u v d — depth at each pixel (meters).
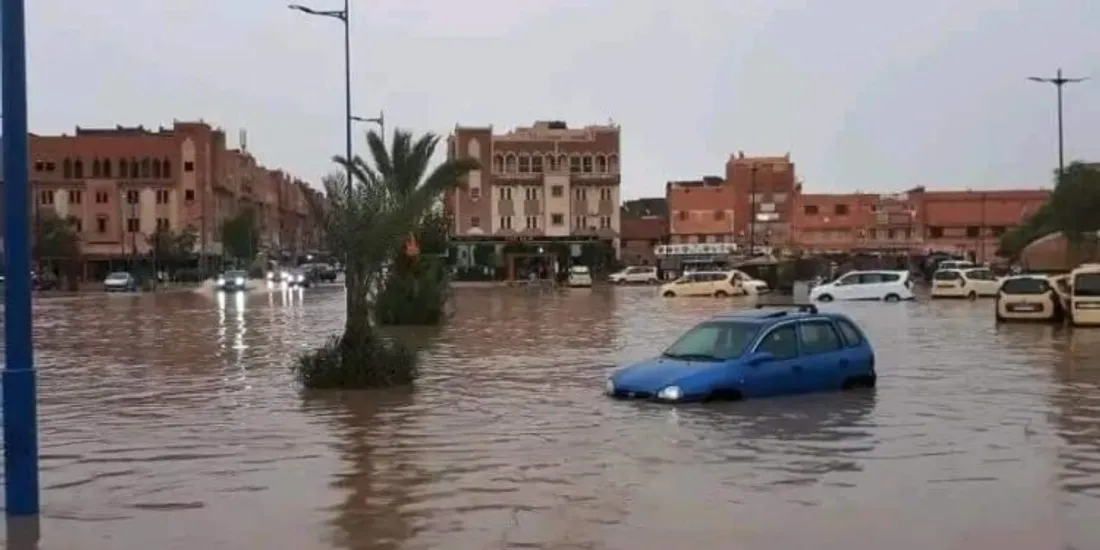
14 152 8.78
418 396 17.50
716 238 101.94
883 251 98.06
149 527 8.85
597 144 99.62
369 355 18.86
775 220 101.12
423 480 10.67
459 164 22.94
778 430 13.46
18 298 9.00
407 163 31.11
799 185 107.62
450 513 9.22
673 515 9.02
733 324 16.98
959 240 99.75
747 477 10.59
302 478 10.88
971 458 11.55
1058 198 56.97
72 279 86.75
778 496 9.71
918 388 17.69
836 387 17.19
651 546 8.06
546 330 33.75
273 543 8.30
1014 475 10.62
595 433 13.45
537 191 98.44
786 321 16.97
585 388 18.36
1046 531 8.41
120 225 104.81
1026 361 22.39
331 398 17.38
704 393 15.75
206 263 107.00
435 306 36.22
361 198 19.31
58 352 27.12
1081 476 10.55
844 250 99.12
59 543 8.35
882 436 12.99
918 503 9.40
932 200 101.19
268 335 32.81
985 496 9.66
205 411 16.08
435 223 36.31
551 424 14.28
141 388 19.23
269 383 19.72
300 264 134.12
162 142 106.75
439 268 37.22
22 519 9.07
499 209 97.81
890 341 28.02
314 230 27.86
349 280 19.19
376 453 12.27
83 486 10.59
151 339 31.47
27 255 8.99
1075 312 32.66
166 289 86.69
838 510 9.15
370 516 9.14
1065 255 55.69
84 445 13.10
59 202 103.69
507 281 92.06
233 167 123.69
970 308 46.44
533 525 8.75
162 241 98.56
